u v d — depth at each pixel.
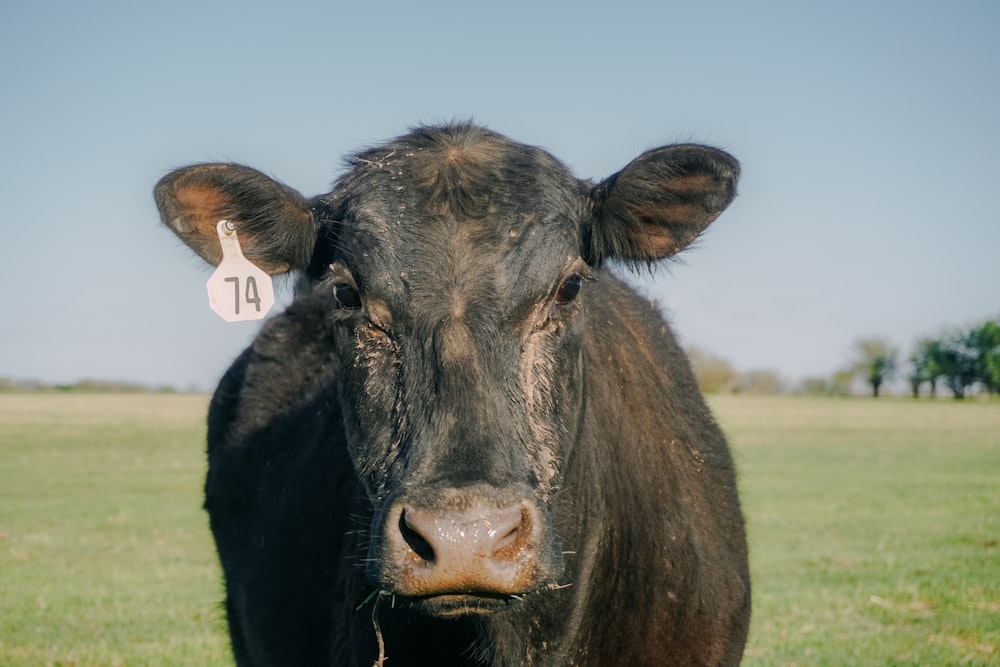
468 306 4.29
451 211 4.45
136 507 20.92
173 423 50.03
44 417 54.72
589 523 4.96
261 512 6.38
